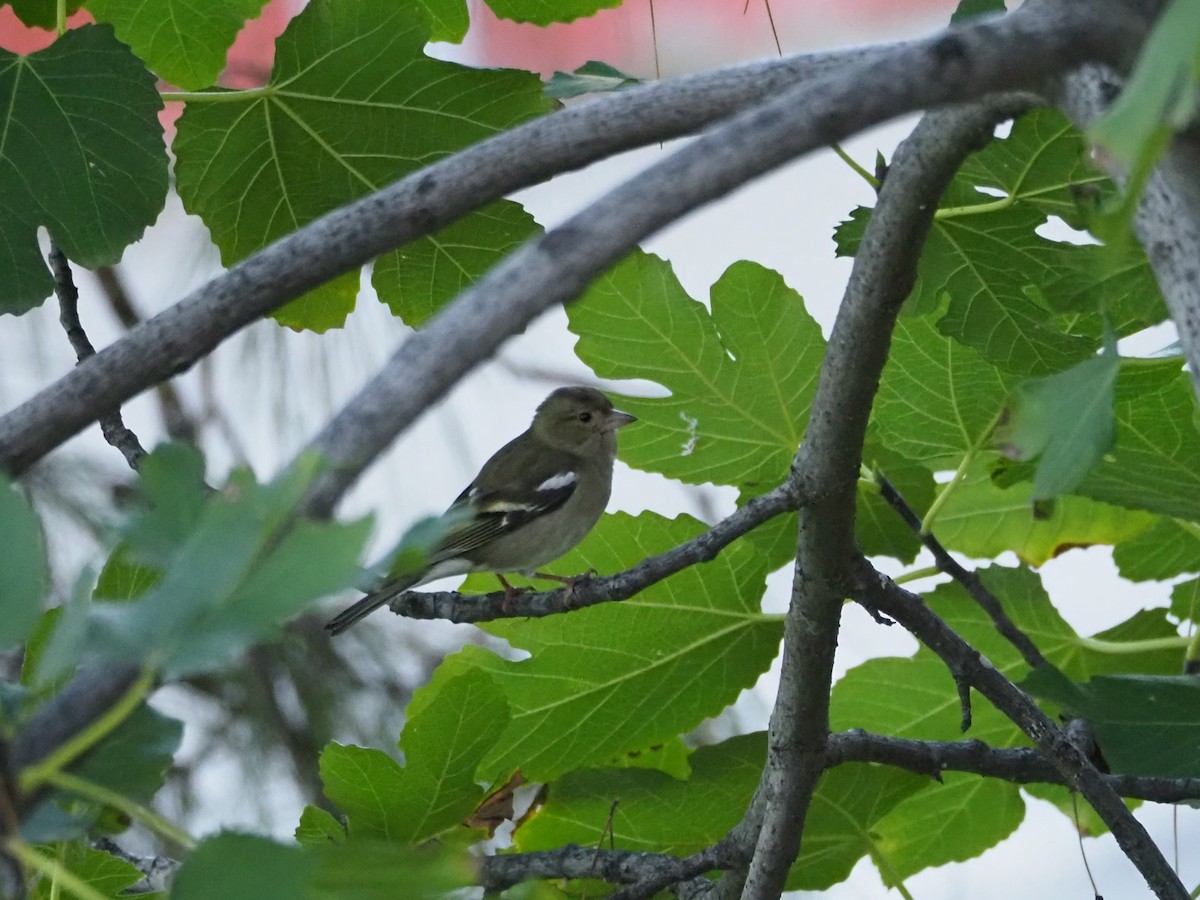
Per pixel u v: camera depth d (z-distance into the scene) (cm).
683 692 851
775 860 675
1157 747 650
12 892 263
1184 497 748
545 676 838
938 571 791
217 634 249
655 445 820
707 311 770
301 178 755
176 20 799
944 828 916
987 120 461
